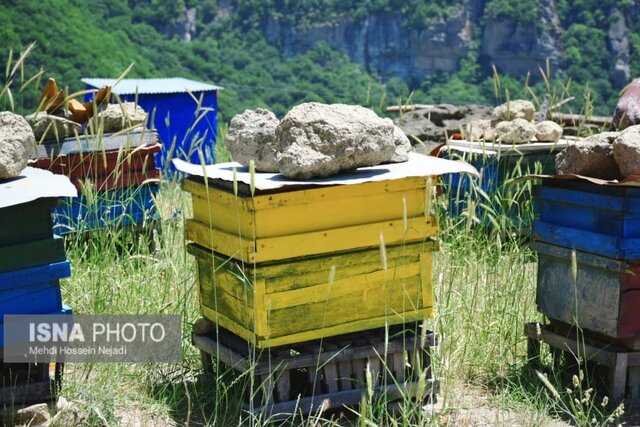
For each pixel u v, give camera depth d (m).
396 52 45.28
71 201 6.65
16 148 4.39
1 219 4.09
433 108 11.16
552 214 5.06
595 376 5.16
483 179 7.60
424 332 4.16
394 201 4.54
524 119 8.38
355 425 4.53
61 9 25.39
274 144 4.73
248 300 4.38
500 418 4.70
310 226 4.38
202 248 4.79
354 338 4.65
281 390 4.49
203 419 4.67
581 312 4.90
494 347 5.47
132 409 4.75
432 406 4.63
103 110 7.20
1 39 22.48
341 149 4.41
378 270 4.53
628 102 7.78
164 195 7.95
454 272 6.29
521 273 6.23
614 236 4.66
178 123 11.53
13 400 4.21
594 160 4.81
